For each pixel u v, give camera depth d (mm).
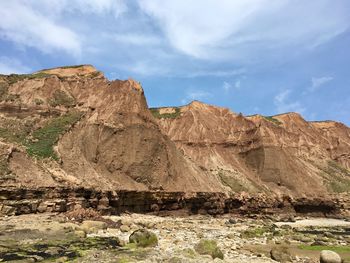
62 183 49750
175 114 115625
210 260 24719
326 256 28062
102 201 51719
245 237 42469
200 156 101875
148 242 30375
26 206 41938
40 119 67688
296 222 72812
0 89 71688
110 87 78688
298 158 117750
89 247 28859
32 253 25953
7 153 48375
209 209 74812
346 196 101562
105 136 67250
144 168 68062
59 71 90000
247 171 104125
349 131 151000
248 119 116938
